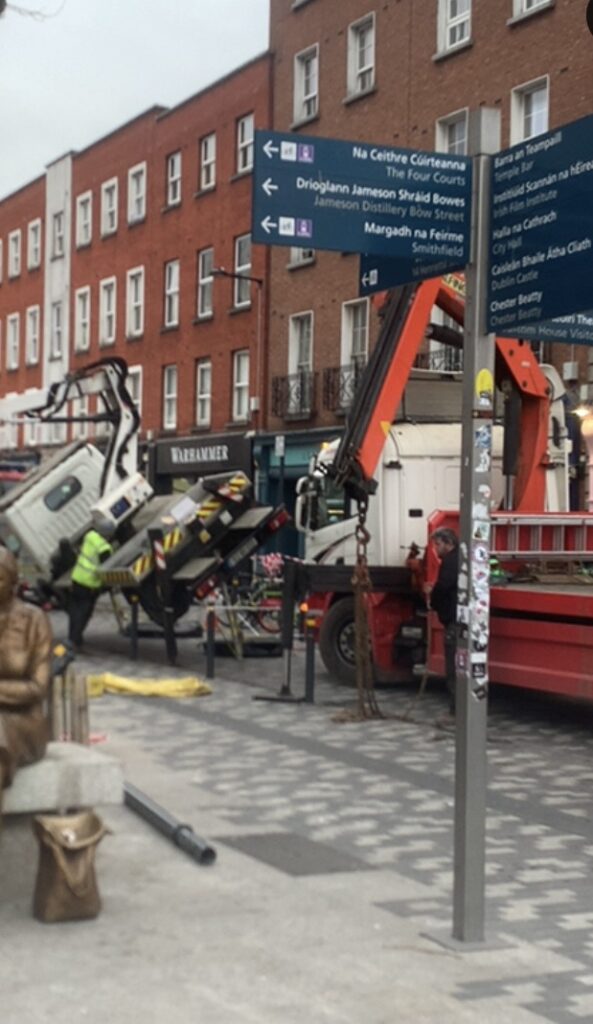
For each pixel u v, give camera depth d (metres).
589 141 5.53
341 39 33.06
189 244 40.44
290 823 8.48
